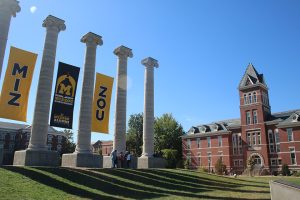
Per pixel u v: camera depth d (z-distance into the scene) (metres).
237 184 28.19
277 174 59.72
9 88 27.08
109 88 36.28
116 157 31.88
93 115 34.16
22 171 20.30
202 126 78.88
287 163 60.22
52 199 15.35
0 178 17.66
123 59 40.69
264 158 63.50
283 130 62.31
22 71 28.05
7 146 87.31
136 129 90.56
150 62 44.22
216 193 20.98
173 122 89.81
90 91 33.91
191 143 78.94
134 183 22.81
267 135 64.94
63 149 87.12
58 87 30.34
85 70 34.44
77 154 30.88
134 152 88.75
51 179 19.61
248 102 68.75
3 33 27.34
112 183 21.66
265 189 24.16
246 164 65.94
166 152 78.00
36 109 29.17
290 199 12.74
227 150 70.88
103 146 113.50
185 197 18.50
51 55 30.92
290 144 60.69
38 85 29.94
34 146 28.14
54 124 29.34
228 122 77.00
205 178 29.91
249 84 69.19
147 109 42.50
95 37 35.59
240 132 70.25
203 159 75.19
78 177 21.47
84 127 32.56
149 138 41.50
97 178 22.36
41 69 30.33
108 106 35.66
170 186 23.47
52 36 31.50
